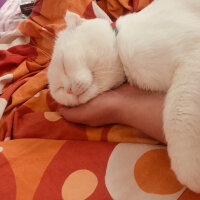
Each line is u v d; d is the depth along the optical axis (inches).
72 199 11.3
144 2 20.7
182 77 10.7
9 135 15.4
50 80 14.4
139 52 12.0
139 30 12.6
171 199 10.6
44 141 14.4
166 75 11.9
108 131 14.1
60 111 15.4
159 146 12.8
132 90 13.6
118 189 11.3
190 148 9.6
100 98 13.7
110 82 13.5
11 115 16.5
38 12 22.1
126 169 12.0
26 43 21.3
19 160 13.4
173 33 11.7
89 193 11.4
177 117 10.2
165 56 11.6
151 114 12.3
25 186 12.2
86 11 21.0
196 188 9.8
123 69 13.3
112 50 12.9
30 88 18.1
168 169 11.6
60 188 11.9
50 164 13.0
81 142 14.1
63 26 20.2
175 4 13.0
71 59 12.9
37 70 20.5
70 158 13.1
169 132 10.4
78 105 14.4
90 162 12.7
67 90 13.3
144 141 13.1
